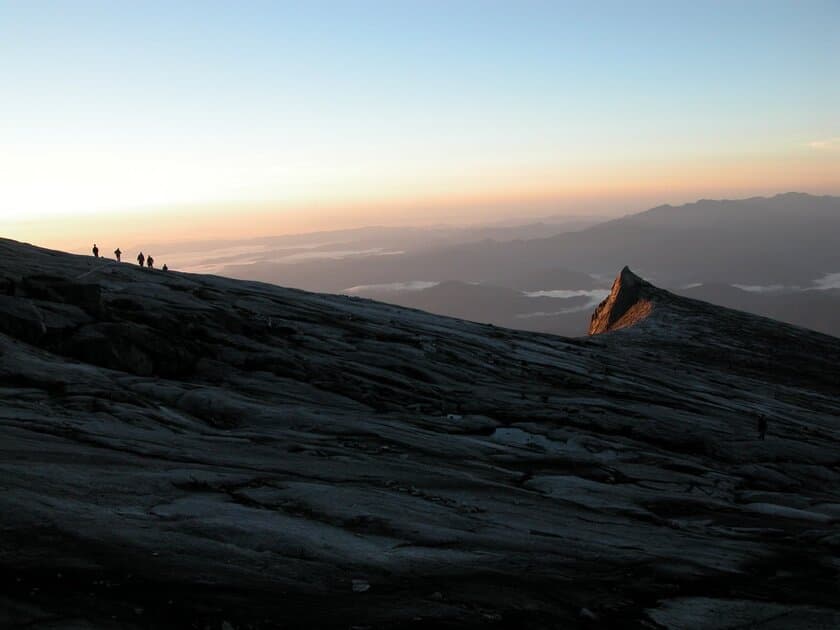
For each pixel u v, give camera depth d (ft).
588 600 54.24
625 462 127.24
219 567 49.55
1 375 104.63
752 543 80.33
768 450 153.07
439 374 179.73
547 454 117.80
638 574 61.87
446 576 53.93
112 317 148.56
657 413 174.50
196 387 121.60
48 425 84.23
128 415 96.22
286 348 172.14
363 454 97.04
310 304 251.60
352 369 162.61
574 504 87.97
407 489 79.61
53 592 43.11
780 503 111.24
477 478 92.27
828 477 143.23
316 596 47.44
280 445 95.09
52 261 218.59
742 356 367.04
